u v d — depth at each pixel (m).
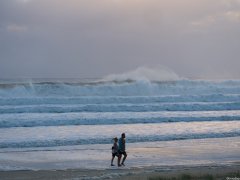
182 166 47.97
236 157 54.38
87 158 52.53
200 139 67.44
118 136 66.62
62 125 79.12
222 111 103.25
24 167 46.94
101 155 54.44
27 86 124.94
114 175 41.94
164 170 45.06
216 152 57.31
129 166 48.19
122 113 95.00
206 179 38.50
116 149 48.50
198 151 57.78
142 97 115.56
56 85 128.12
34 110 95.12
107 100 112.75
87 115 90.06
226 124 82.81
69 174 43.44
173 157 53.66
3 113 92.19
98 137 65.38
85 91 130.00
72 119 80.75
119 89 134.88
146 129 74.56
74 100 110.00
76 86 129.88
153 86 140.38
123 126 78.25
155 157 53.50
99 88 132.50
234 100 122.56
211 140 66.62
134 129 74.44
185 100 119.12
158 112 98.44
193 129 75.38
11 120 78.19
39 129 73.56
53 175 42.84
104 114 92.50
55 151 56.41
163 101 117.25
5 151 55.84
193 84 154.50
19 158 51.75
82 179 40.31
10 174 43.25
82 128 75.12
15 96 121.62
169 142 64.19
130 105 101.00
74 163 49.56
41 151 56.22
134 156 53.97
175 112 99.00
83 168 46.78
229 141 65.94
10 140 62.00
